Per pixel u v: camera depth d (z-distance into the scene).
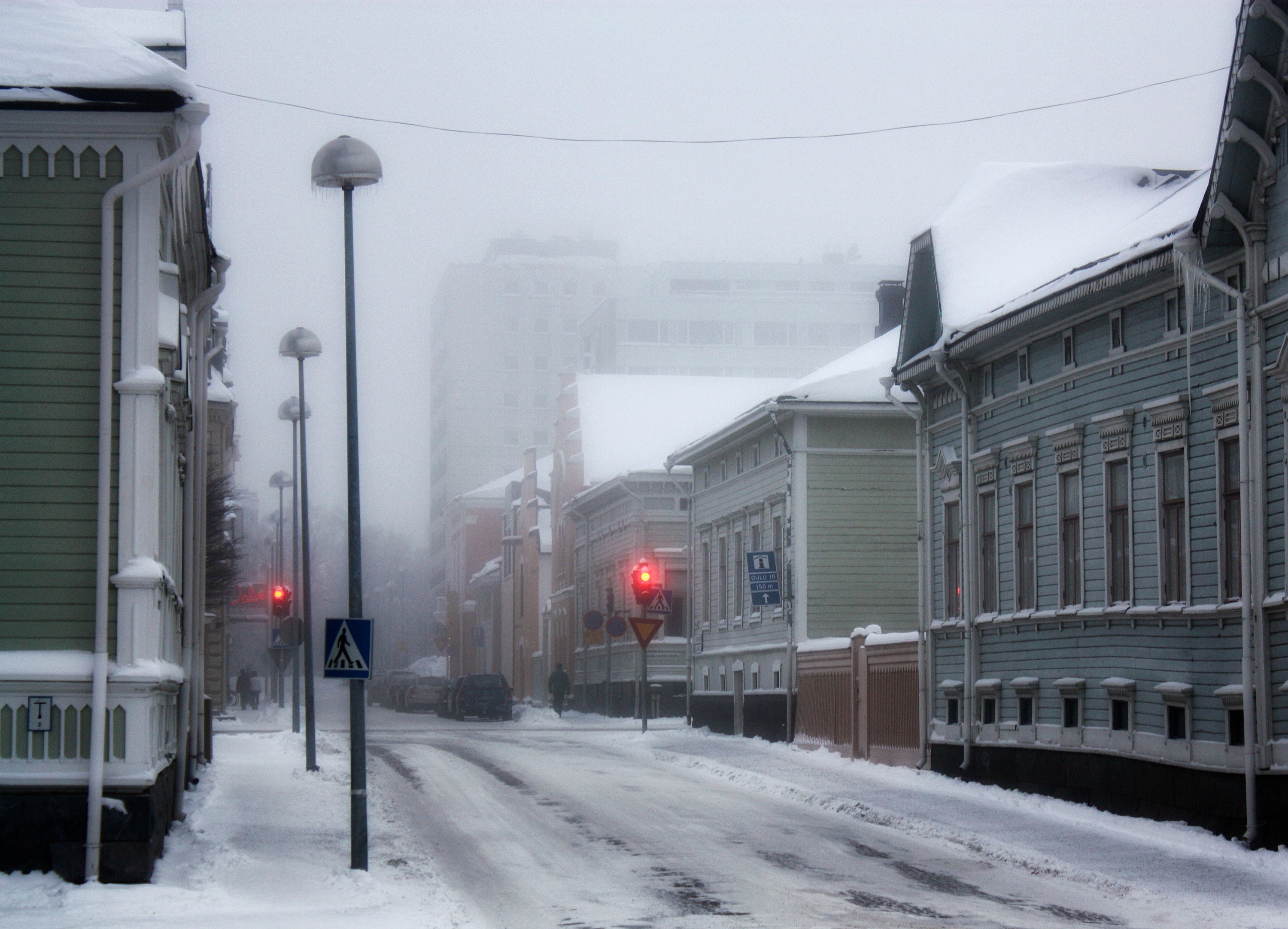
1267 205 23.64
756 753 42.91
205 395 28.64
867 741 40.38
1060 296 29.17
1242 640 23.73
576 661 84.62
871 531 47.66
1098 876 20.64
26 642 18.78
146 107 19.28
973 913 18.19
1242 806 23.75
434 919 17.12
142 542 19.00
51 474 19.05
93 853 18.22
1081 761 29.39
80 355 19.20
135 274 19.28
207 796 26.97
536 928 17.06
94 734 18.31
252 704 86.50
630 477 70.88
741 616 54.12
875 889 20.06
